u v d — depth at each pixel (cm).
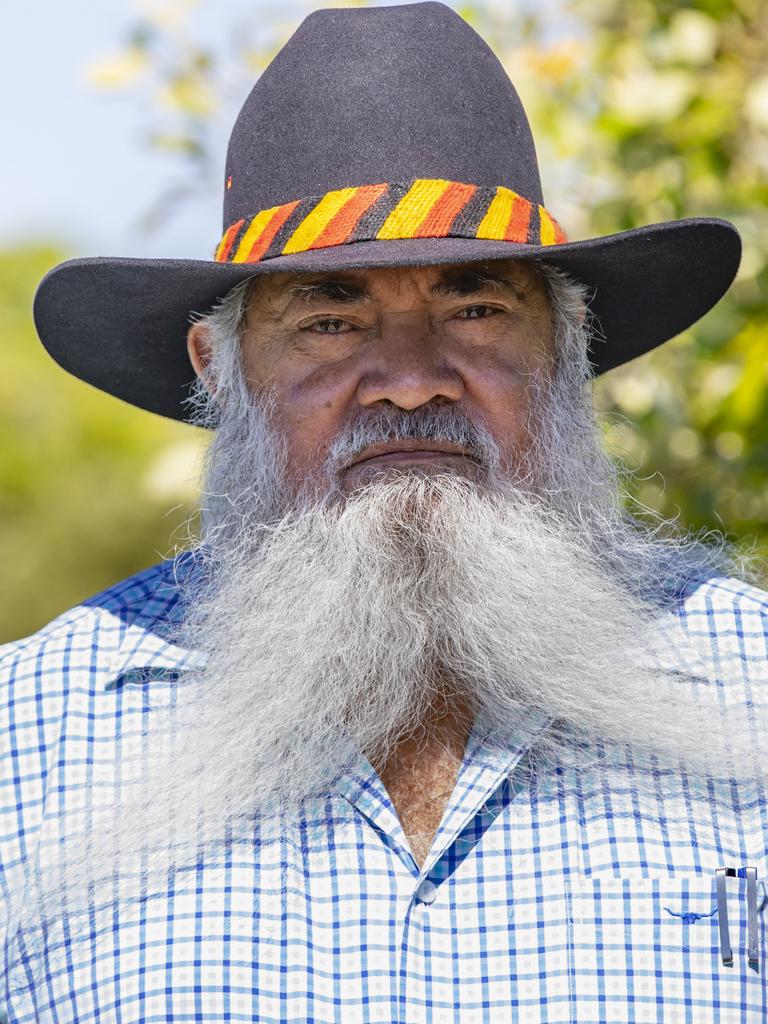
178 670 441
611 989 383
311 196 421
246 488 455
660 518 555
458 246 410
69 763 430
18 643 464
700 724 415
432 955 387
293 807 408
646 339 509
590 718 414
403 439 420
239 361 458
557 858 397
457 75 429
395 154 419
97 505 2264
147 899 402
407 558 418
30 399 2312
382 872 396
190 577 473
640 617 446
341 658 421
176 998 389
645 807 404
